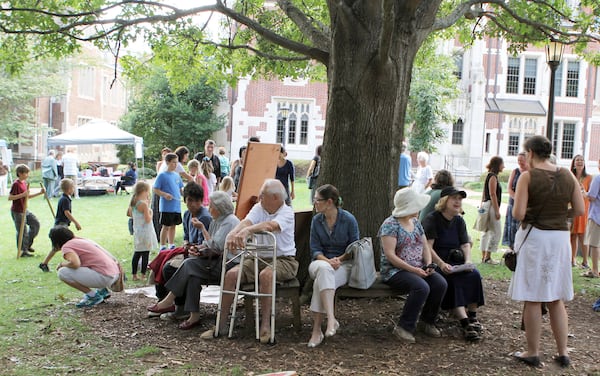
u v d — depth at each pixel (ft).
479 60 109.91
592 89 114.93
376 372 14.96
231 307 19.38
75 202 63.93
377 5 19.54
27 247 32.81
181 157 35.27
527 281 15.51
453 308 17.95
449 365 15.58
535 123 113.80
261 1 32.40
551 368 15.62
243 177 21.48
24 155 115.34
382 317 19.67
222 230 18.67
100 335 18.01
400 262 17.44
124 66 29.89
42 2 24.84
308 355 16.10
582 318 21.35
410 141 90.94
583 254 31.60
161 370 15.01
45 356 16.14
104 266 21.42
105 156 140.05
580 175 32.37
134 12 25.59
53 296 23.25
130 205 27.04
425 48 38.11
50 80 102.01
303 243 21.94
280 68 32.55
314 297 16.96
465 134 111.86
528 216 15.56
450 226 18.93
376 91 19.98
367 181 20.53
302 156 103.60
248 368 15.14
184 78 31.73
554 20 30.48
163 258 20.48
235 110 103.30
